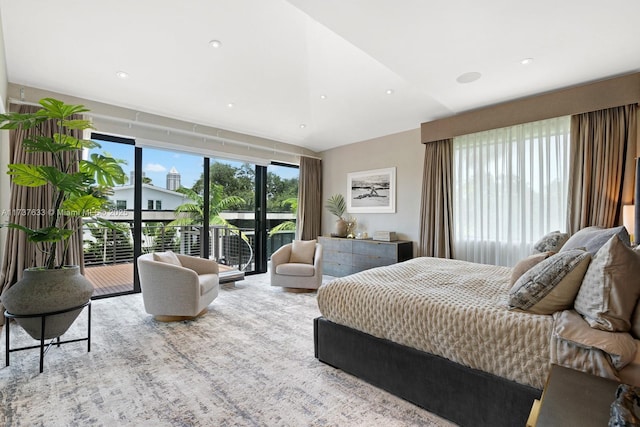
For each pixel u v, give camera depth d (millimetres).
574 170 3209
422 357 1704
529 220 3543
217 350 2406
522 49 2400
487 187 3877
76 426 1542
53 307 2131
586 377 1085
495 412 1447
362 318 1982
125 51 2596
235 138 5008
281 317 3199
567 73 2836
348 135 5254
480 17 1997
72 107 2350
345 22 2049
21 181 2279
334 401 1764
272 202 5840
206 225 4836
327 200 6184
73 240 3357
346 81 3189
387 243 4641
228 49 2574
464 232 4094
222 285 4555
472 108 3832
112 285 4062
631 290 1215
